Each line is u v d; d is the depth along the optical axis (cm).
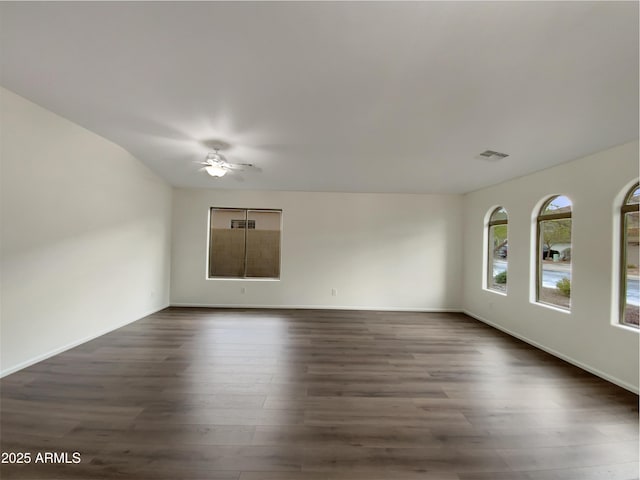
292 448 184
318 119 282
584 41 166
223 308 571
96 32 175
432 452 183
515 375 296
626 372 272
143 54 195
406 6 148
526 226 412
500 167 397
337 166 430
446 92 228
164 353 336
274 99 247
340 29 165
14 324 273
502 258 485
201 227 582
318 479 161
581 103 230
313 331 436
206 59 198
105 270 396
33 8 157
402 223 593
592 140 285
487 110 252
